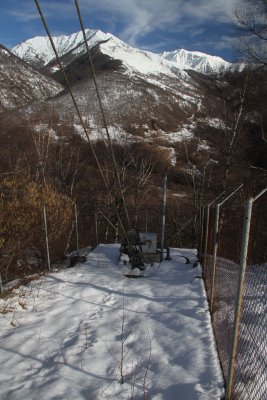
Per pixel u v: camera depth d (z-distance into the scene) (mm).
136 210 18266
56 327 5641
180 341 4961
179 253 10930
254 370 3822
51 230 10617
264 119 14672
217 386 3885
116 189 16031
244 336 4273
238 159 14930
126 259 9516
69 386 4117
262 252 6250
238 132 14844
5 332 5496
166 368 4359
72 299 6812
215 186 17094
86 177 20891
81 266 9398
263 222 6395
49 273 8492
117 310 6293
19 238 9688
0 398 3947
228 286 5688
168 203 22656
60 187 16781
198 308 6016
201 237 9125
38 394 3973
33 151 16703
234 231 6379
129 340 5156
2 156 16547
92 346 5008
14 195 10055
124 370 4414
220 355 4508
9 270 9414
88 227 18125
